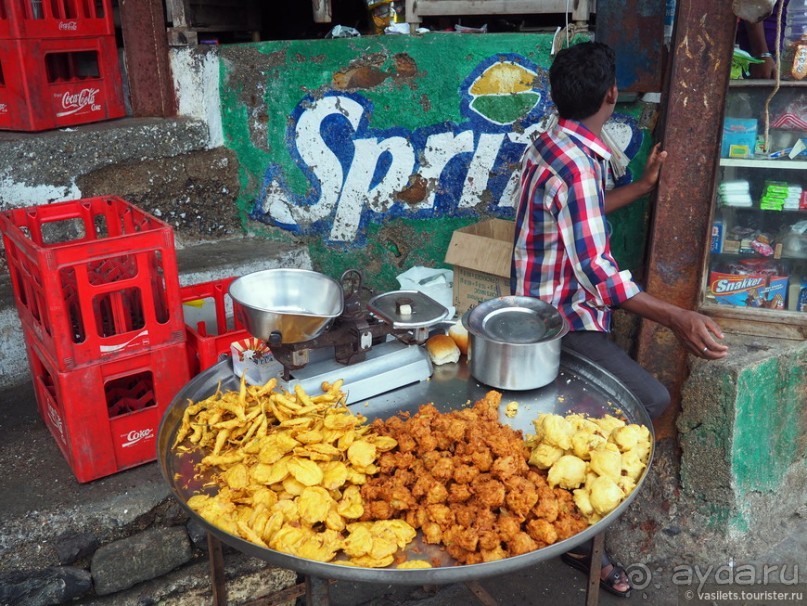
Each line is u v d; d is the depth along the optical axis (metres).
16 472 2.59
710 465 2.86
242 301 1.90
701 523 2.94
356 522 1.63
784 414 2.91
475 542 1.50
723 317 2.89
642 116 3.08
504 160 3.49
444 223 3.72
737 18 2.48
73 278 2.77
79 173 3.54
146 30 3.88
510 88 3.37
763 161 2.77
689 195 2.72
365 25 4.75
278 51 3.78
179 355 2.53
